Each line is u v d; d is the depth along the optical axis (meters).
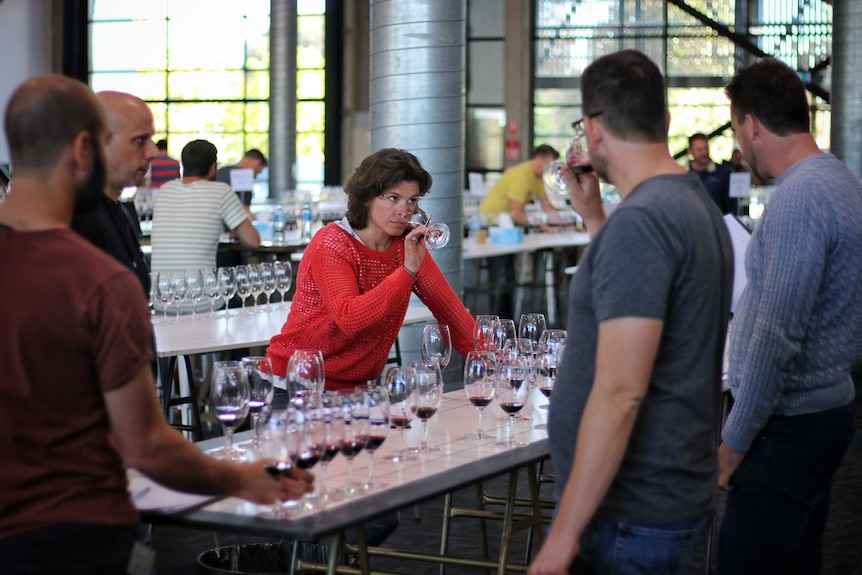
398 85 6.15
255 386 3.13
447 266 6.22
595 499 2.30
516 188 11.74
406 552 3.45
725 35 15.90
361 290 3.97
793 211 3.03
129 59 16.97
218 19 16.84
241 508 2.49
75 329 2.19
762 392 3.01
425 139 6.13
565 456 2.47
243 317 5.94
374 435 2.70
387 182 3.81
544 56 16.58
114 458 2.31
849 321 3.12
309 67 16.91
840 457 3.21
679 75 16.17
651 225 2.32
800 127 3.16
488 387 3.21
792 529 3.16
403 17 6.11
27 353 2.18
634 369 2.28
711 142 16.12
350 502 2.52
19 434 2.19
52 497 2.21
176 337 5.09
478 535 5.20
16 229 2.25
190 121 17.05
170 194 6.99
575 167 3.03
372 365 3.97
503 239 10.84
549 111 16.62
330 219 9.69
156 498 2.58
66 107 2.28
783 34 15.85
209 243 6.97
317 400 2.78
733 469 3.14
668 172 2.46
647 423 2.43
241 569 3.57
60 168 2.28
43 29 16.27
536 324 4.08
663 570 2.46
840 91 12.98
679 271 2.37
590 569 2.49
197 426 5.26
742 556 3.20
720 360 2.55
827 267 3.06
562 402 2.48
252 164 10.86
